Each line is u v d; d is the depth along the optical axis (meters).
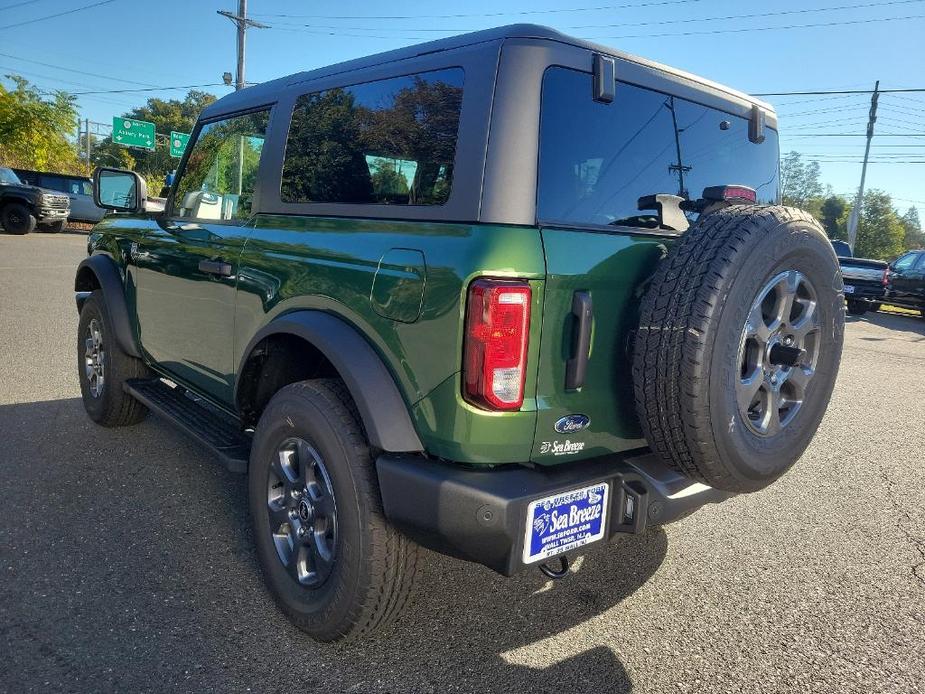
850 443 5.41
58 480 3.81
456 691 2.32
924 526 3.84
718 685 2.43
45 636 2.47
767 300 2.34
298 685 2.31
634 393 2.21
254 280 2.94
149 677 2.29
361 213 2.51
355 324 2.39
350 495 2.29
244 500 3.67
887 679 2.50
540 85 2.16
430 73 2.36
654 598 2.99
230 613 2.68
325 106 2.79
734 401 2.15
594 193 2.31
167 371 3.88
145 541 3.20
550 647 2.60
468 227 2.12
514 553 2.06
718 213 2.28
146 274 3.96
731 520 3.85
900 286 17.08
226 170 3.40
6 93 34.50
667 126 2.61
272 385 3.01
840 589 3.12
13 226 20.14
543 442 2.16
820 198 75.38
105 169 4.17
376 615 2.35
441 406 2.11
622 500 2.30
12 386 5.57
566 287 2.11
